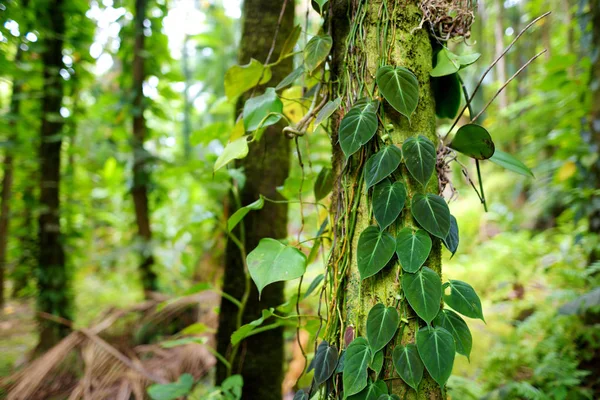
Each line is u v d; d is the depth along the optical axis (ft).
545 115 10.58
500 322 7.66
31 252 9.17
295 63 5.46
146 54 10.23
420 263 2.24
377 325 2.29
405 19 2.52
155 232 11.92
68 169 10.68
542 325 6.29
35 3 8.32
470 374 6.28
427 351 2.20
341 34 2.80
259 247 2.84
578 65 8.29
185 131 15.78
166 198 11.12
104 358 6.18
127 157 10.04
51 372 5.94
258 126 2.97
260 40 4.63
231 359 4.50
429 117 2.56
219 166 2.87
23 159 9.54
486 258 10.31
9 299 10.96
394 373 2.35
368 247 2.35
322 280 3.13
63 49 9.23
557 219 9.81
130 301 10.28
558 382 5.02
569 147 7.47
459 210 13.50
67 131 9.14
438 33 2.63
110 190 13.50
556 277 7.59
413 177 2.33
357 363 2.31
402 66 2.48
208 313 8.21
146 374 6.03
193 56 18.72
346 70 2.65
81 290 11.16
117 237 15.25
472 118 2.65
